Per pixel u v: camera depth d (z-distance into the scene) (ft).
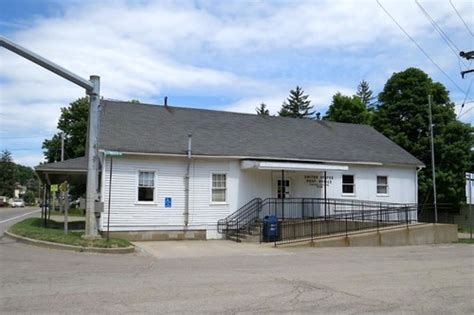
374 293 32.14
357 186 88.94
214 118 90.12
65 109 181.37
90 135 56.18
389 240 75.41
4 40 48.42
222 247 63.67
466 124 124.47
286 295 30.96
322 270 43.04
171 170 73.67
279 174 82.28
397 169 93.76
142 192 71.72
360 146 95.25
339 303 28.81
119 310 25.88
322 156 84.79
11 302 27.22
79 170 73.05
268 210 80.43
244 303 28.35
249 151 79.20
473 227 121.60
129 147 70.23
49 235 56.90
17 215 140.46
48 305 26.63
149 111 85.61
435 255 58.34
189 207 74.23
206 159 76.28
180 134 79.51
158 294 30.35
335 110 176.65
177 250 58.75
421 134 127.34
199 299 29.17
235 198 77.92
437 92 128.16
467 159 123.85
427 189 120.37
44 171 74.18
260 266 45.34
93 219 56.03
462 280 38.24
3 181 344.08
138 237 70.38
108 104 83.82
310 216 83.10
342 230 79.56
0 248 51.37
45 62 51.29
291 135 91.81
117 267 41.93
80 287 31.99
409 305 28.53
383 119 131.54
